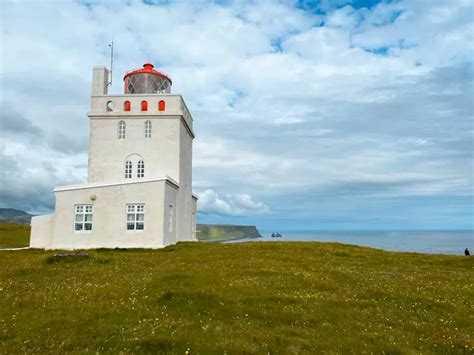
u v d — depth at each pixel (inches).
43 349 355.6
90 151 1529.3
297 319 449.4
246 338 385.4
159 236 1246.3
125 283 612.7
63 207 1261.1
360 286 641.0
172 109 1561.3
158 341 366.3
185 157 1701.5
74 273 716.7
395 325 445.1
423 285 662.5
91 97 1567.4
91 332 392.8
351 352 359.6
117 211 1261.1
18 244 1615.4
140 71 1684.3
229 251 1134.4
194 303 491.5
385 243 5629.9
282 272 740.7
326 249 1246.3
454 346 381.4
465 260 1034.7
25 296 529.3
